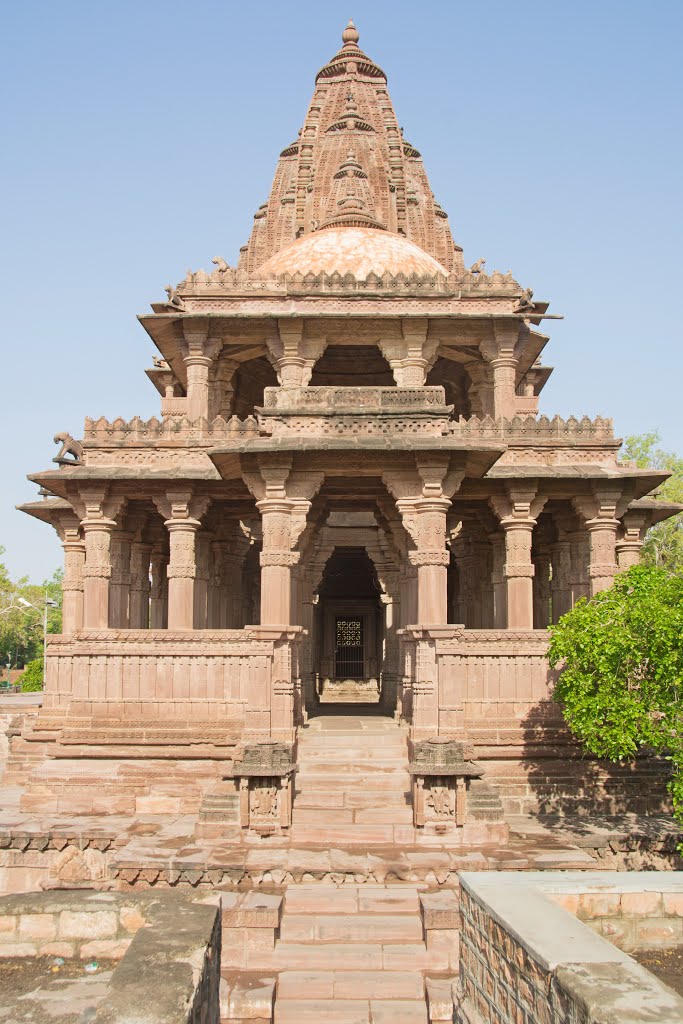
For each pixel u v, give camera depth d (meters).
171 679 17.66
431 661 15.76
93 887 14.42
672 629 13.91
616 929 8.73
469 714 17.09
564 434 22.36
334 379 31.34
